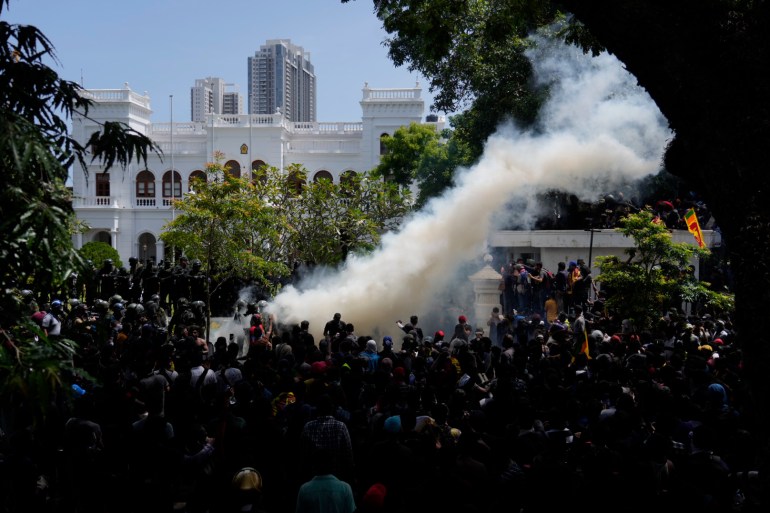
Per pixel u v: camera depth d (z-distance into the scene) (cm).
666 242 1536
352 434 770
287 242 2777
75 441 694
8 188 450
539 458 662
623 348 1164
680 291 1535
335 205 2989
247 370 993
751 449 711
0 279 476
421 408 853
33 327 484
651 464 646
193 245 1969
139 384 891
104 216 5016
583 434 741
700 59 672
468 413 827
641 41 689
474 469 636
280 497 741
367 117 5094
